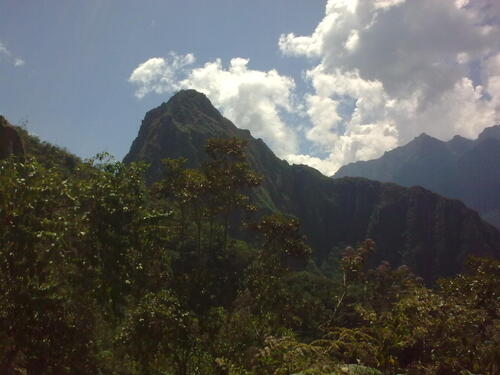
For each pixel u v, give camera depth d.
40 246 8.06
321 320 36.78
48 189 8.43
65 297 8.59
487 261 16.66
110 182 9.84
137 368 12.73
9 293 7.83
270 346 5.87
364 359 5.78
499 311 12.89
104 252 9.23
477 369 6.52
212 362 13.90
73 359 8.91
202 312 15.91
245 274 36.66
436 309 8.49
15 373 9.09
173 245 40.59
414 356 7.41
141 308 11.86
